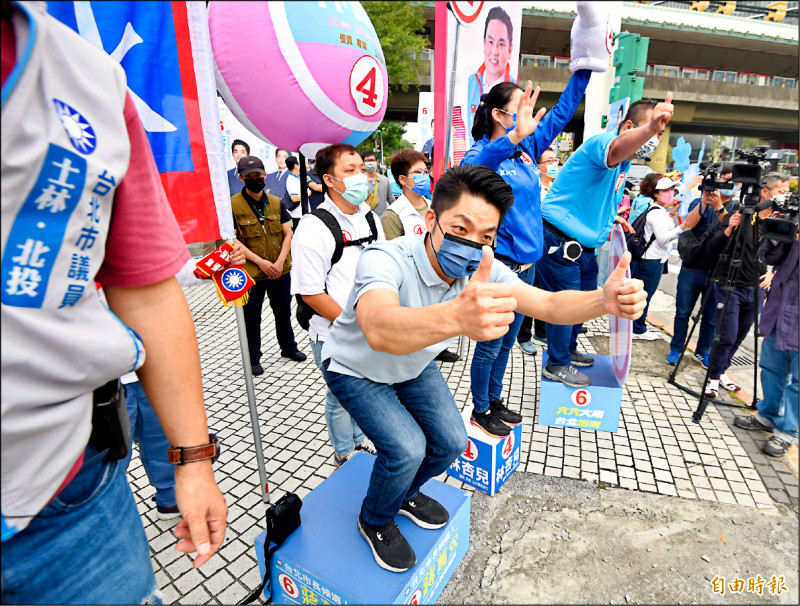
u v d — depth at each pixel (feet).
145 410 6.27
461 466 8.06
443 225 4.31
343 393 5.23
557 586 4.66
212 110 5.79
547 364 10.03
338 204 7.30
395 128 45.27
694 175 19.57
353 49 5.56
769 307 7.73
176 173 5.87
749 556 3.74
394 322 3.48
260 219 12.25
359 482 6.55
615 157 7.95
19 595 2.45
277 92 5.43
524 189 7.54
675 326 13.07
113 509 2.87
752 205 9.65
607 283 4.36
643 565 4.61
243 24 5.13
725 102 76.28
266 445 9.47
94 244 2.52
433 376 5.73
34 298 2.19
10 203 2.06
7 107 1.98
